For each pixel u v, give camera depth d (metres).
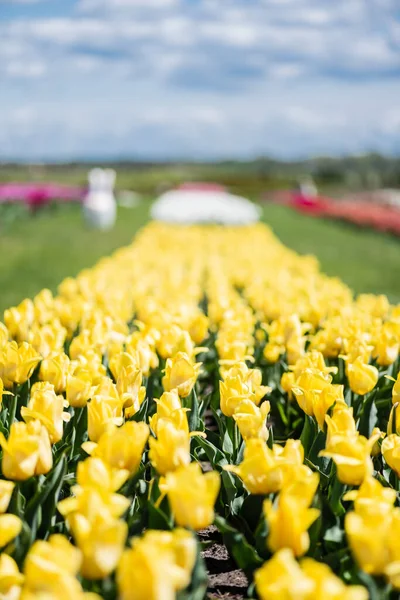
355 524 2.20
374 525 2.24
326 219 39.84
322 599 1.82
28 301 5.85
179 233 19.88
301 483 2.43
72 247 21.92
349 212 35.91
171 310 6.71
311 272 11.30
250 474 2.67
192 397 4.07
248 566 2.81
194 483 2.30
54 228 29.34
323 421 3.49
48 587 1.85
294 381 4.39
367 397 4.30
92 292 7.73
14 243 23.00
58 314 6.11
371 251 23.80
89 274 10.08
